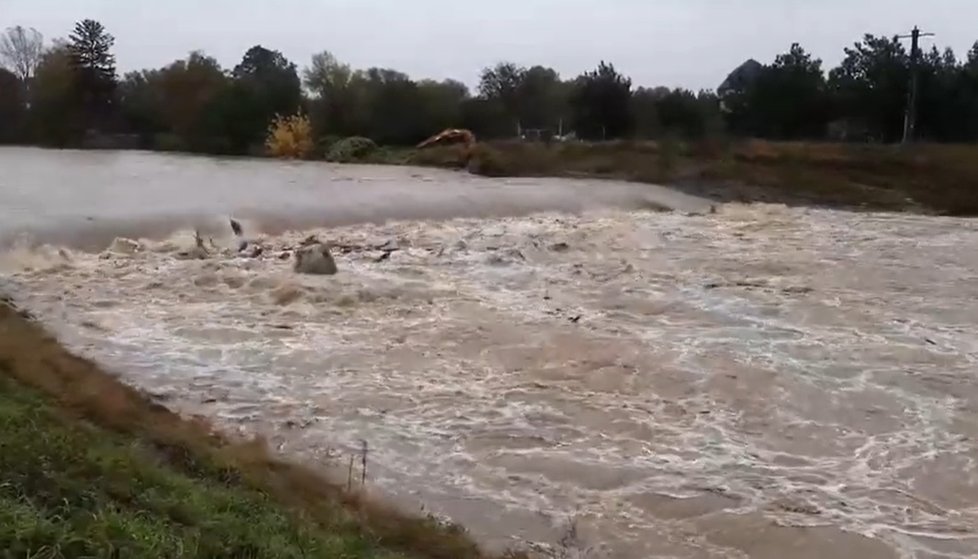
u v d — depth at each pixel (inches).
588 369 626.8
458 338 692.7
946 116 2556.6
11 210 1099.3
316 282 838.5
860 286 952.3
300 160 2677.2
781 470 478.0
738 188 1945.1
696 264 1045.8
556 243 1123.9
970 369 657.0
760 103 2709.2
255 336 684.7
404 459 474.6
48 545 223.1
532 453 485.7
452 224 1284.4
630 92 2930.6
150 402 503.5
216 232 1091.9
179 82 3058.6
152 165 2171.5
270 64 3452.3
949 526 422.9
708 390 593.6
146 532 248.1
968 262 1123.3
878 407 575.5
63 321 697.0
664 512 425.1
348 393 569.3
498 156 2256.4
